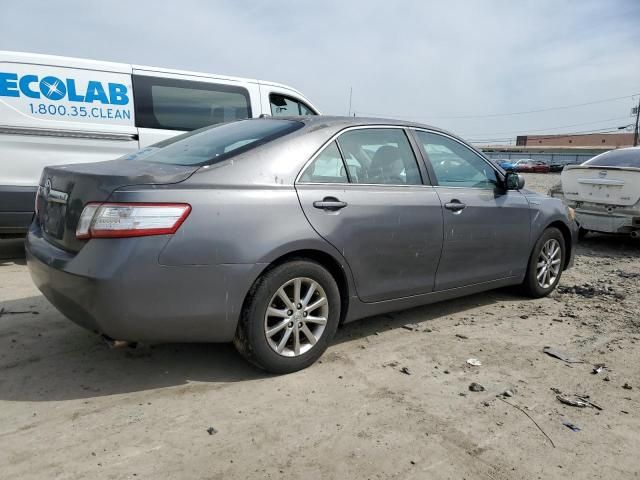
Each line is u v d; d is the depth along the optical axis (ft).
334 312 11.44
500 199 15.29
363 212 11.73
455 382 10.99
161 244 9.12
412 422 9.38
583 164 28.32
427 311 15.61
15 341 12.05
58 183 10.34
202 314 9.64
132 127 21.22
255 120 13.11
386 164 12.84
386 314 15.15
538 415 9.82
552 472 8.18
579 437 9.16
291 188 10.77
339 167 11.82
